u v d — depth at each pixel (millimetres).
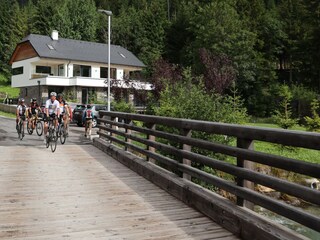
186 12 65562
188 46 54969
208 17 47375
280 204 3848
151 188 6766
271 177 4043
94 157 10523
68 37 68938
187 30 59875
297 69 51125
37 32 72812
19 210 5383
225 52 42938
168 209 5453
